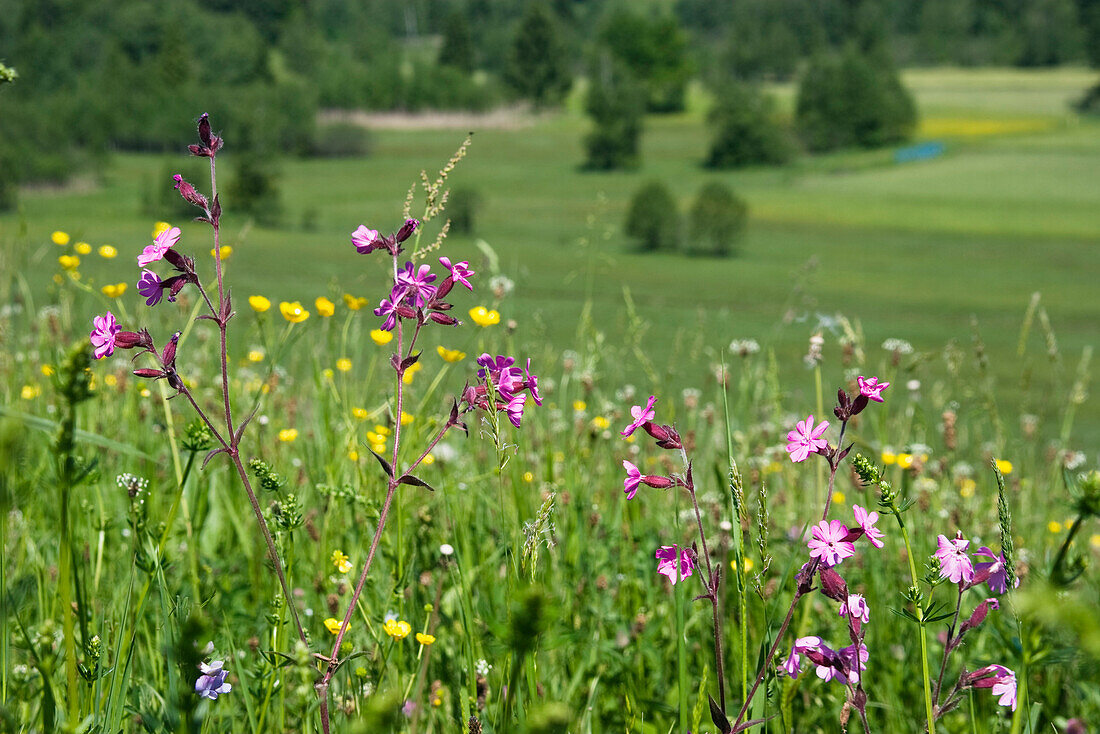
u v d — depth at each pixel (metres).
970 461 4.91
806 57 183.25
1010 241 67.69
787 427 4.40
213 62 144.38
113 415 4.07
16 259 5.05
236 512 3.44
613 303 37.16
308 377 4.68
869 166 105.88
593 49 169.75
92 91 111.25
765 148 107.06
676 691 2.63
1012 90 155.88
